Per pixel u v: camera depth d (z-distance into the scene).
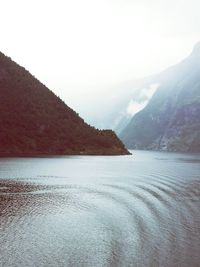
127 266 20.83
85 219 33.59
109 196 49.94
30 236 27.09
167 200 46.50
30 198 46.75
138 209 39.31
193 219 34.00
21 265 20.88
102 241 26.03
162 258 22.23
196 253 23.23
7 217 33.72
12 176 78.44
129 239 26.59
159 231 29.08
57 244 25.12
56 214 35.81
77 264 21.12
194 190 58.00
